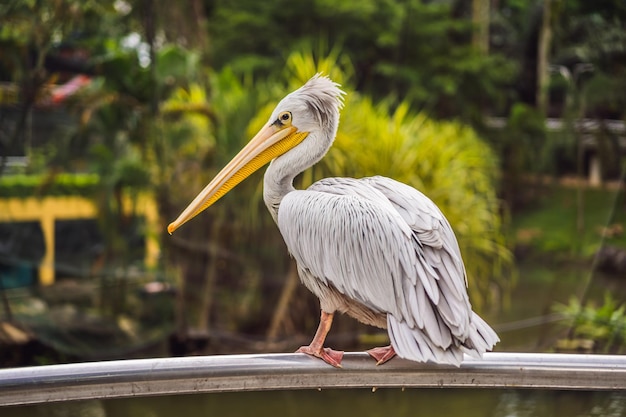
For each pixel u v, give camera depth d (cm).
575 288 920
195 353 783
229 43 1648
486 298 945
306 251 299
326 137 328
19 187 791
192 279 816
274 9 1658
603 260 773
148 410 583
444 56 1728
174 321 800
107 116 847
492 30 2250
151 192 831
